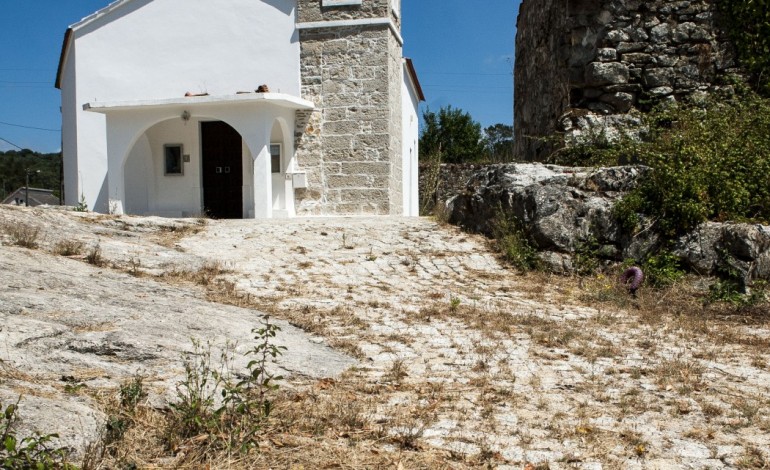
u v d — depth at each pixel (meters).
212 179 18.42
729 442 4.34
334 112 17.48
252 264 10.38
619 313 8.66
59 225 10.96
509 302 8.97
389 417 4.64
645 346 6.95
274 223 13.46
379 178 17.34
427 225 13.36
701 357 6.52
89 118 18.56
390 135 17.44
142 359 5.05
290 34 17.61
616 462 3.98
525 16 17.36
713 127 11.57
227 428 4.11
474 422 4.61
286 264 10.55
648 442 4.31
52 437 3.40
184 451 3.82
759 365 6.25
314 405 4.74
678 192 10.48
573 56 13.41
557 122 13.76
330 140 17.53
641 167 11.18
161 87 18.30
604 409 4.93
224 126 18.31
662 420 4.72
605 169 11.31
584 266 10.66
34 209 11.42
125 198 18.38
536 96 16.05
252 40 17.81
